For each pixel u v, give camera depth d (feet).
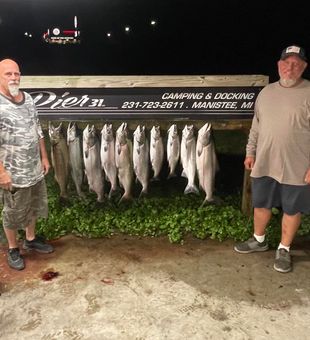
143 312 10.01
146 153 13.71
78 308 10.14
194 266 12.05
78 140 13.65
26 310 10.06
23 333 9.30
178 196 16.17
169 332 9.36
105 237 13.73
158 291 10.84
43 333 9.30
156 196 16.33
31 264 12.08
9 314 9.92
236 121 13.53
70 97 13.47
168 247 13.14
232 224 14.07
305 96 10.57
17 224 11.41
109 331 9.37
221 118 13.60
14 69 10.16
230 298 10.59
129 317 9.83
